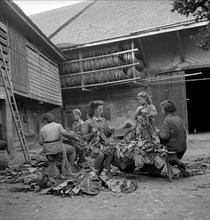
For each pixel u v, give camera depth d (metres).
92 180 4.61
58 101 16.86
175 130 5.09
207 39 6.27
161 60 17.81
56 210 3.56
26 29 11.84
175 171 5.88
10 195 4.34
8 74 9.73
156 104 17.75
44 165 6.42
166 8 19.06
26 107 14.03
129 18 19.38
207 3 5.60
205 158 7.41
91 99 19.31
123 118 18.52
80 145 6.50
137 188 4.53
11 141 9.30
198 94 26.58
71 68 17.59
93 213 3.40
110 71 16.69
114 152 5.27
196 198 3.88
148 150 5.00
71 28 21.23
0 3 9.34
